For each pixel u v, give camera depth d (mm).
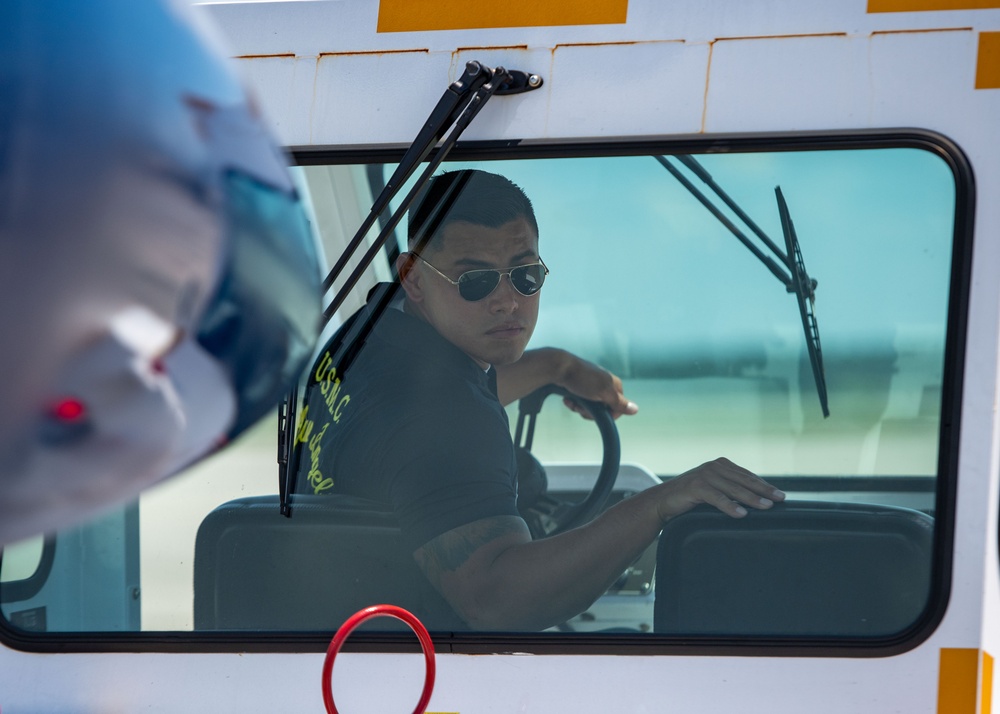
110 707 6508
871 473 6121
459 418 6457
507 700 6207
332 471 6508
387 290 6453
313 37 6543
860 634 6113
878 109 6051
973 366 5980
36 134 2398
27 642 6574
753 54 6176
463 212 6387
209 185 2541
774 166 6145
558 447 6551
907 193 6047
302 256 2746
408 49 6477
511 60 6379
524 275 6379
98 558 6617
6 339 2322
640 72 6266
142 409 2434
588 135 6301
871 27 6078
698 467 6324
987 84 5988
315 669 6375
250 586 6527
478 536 6457
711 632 6234
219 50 2736
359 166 6484
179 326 2469
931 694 5988
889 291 6066
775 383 6203
